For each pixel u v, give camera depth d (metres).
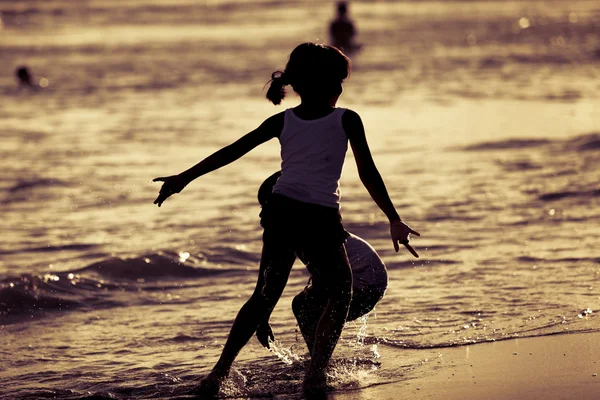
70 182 19.38
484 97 33.53
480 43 59.50
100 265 11.68
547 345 7.76
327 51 7.25
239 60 51.81
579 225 13.47
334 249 7.18
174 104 35.00
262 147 24.11
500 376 7.04
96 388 7.40
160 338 8.95
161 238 13.95
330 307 7.26
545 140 22.41
